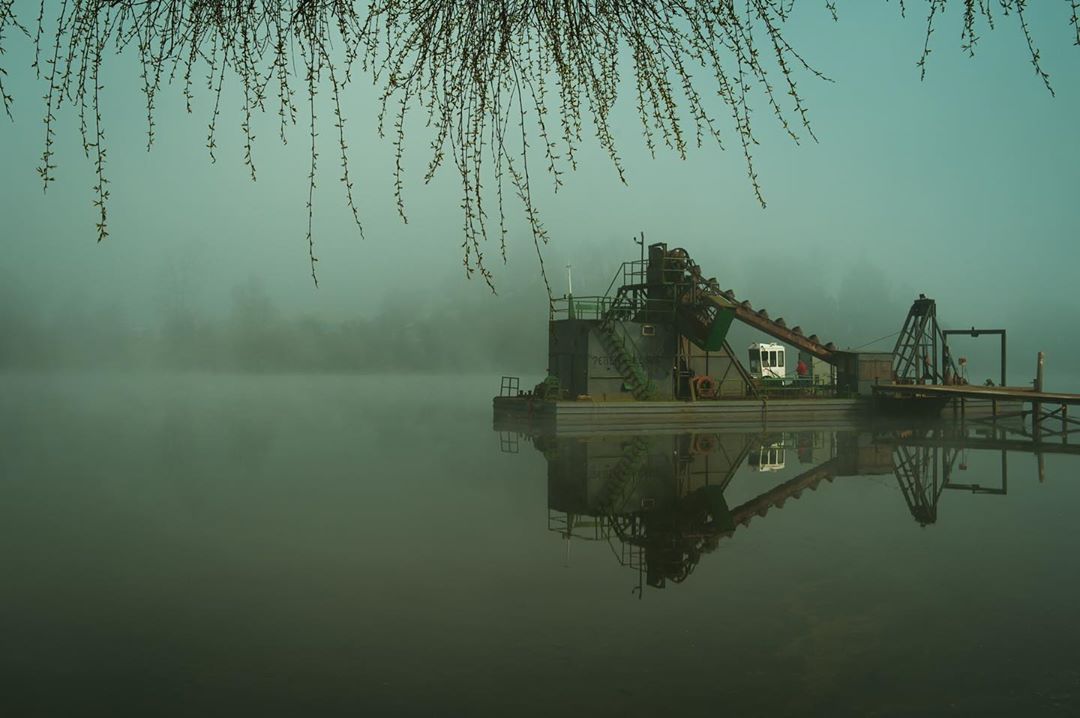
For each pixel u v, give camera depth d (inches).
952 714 270.7
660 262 1616.6
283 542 555.5
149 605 400.5
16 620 374.9
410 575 465.4
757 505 740.0
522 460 1058.1
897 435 1446.9
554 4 94.0
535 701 282.8
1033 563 492.4
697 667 315.9
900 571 474.9
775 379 1758.1
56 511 668.1
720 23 91.8
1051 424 1723.7
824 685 297.3
